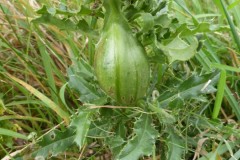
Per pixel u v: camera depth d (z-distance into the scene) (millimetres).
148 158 224
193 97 211
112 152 207
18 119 254
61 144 205
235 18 293
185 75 238
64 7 188
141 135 189
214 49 268
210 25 176
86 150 232
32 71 261
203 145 227
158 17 178
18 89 267
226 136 227
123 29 169
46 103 225
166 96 213
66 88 250
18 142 242
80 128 188
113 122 212
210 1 329
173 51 166
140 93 176
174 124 220
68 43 266
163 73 227
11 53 274
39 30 271
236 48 274
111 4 166
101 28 190
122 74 169
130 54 169
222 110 251
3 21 281
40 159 203
